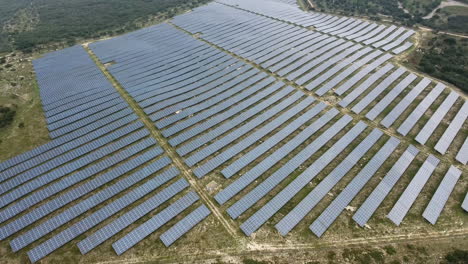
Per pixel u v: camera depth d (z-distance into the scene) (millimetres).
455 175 37250
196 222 31641
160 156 39469
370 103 49375
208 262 28578
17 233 30641
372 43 70188
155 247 29625
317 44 68312
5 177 36344
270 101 49469
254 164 38688
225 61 61969
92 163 38469
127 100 50062
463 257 28906
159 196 34094
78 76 56969
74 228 30672
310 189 35656
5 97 51344
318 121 45219
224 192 34562
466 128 44844
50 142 41031
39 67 60938
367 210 33000
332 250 29750
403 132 43469
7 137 42531
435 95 51281
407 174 37344
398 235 31094
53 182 35938
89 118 45594
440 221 32406
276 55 63844
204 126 44062
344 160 38844
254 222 31672
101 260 28531
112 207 32750
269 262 28688
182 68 60094
